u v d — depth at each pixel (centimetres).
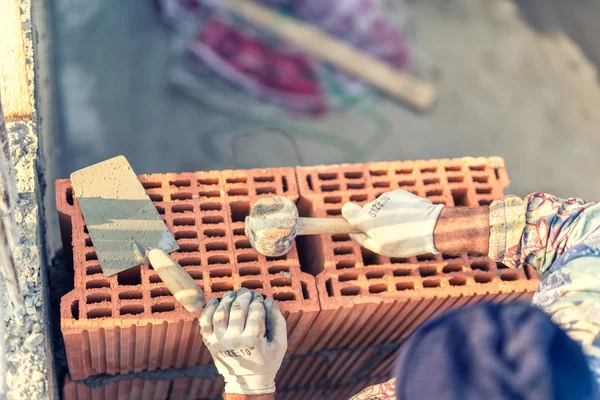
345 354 223
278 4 634
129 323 171
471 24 638
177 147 560
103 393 220
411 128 600
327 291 189
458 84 616
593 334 140
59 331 215
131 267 180
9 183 157
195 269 182
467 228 180
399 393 120
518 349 114
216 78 594
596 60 629
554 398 110
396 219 184
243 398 172
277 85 601
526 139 596
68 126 534
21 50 203
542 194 173
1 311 158
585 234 162
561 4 637
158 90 579
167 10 600
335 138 589
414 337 124
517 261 175
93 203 186
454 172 208
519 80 620
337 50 616
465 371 115
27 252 180
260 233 178
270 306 175
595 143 598
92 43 575
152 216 187
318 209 198
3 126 142
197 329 181
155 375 212
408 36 633
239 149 569
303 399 262
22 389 164
